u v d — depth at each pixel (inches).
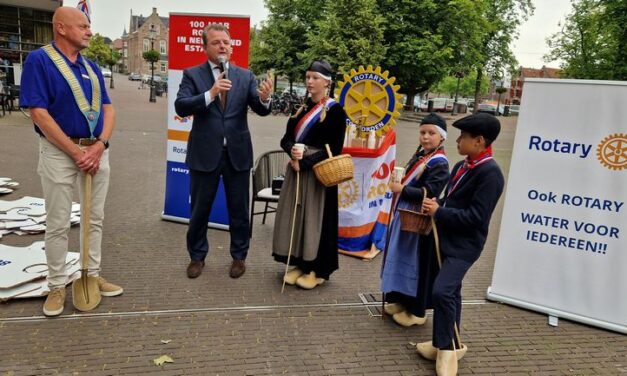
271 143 505.4
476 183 105.9
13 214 198.8
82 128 122.5
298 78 1302.9
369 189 185.0
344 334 126.4
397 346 122.2
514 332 133.1
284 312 136.3
